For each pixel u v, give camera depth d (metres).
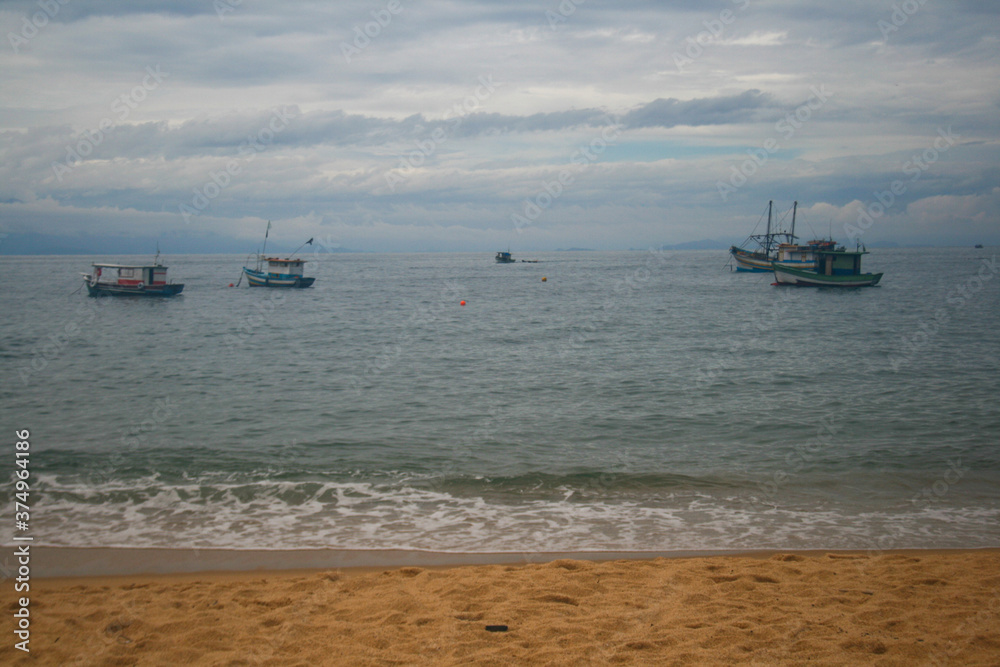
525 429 16.91
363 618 6.85
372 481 12.69
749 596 7.28
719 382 23.22
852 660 5.69
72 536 9.98
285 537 9.95
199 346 34.41
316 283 105.62
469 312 54.62
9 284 95.25
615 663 5.69
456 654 5.93
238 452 14.75
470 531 10.18
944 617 6.57
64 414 18.70
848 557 8.77
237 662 5.91
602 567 8.33
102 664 5.91
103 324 45.88
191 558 9.16
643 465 13.70
